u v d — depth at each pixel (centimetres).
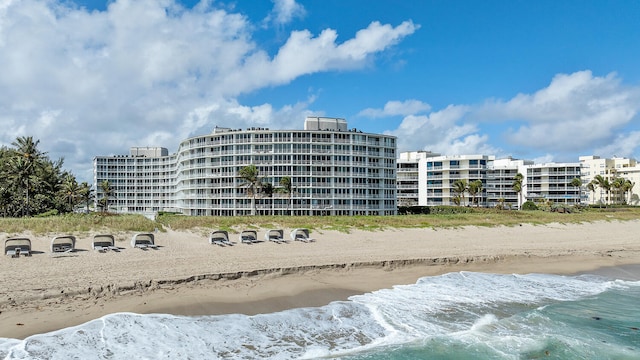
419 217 5688
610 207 10431
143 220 4025
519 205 12644
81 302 1642
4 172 6594
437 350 1459
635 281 2664
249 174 7881
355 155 8694
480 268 2839
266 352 1366
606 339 1634
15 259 2128
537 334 1655
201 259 2389
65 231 3006
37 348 1261
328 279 2303
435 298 2080
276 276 2231
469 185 11306
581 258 3278
